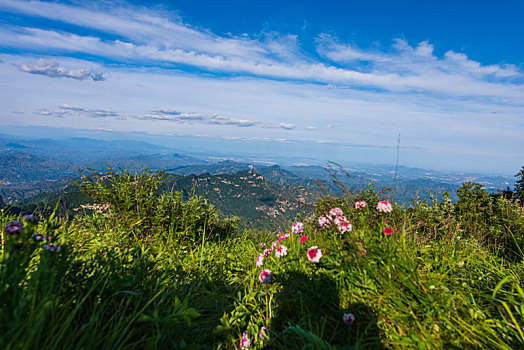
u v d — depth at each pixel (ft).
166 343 6.61
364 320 7.07
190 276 10.89
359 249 7.95
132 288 7.84
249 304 9.12
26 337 4.48
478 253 11.06
